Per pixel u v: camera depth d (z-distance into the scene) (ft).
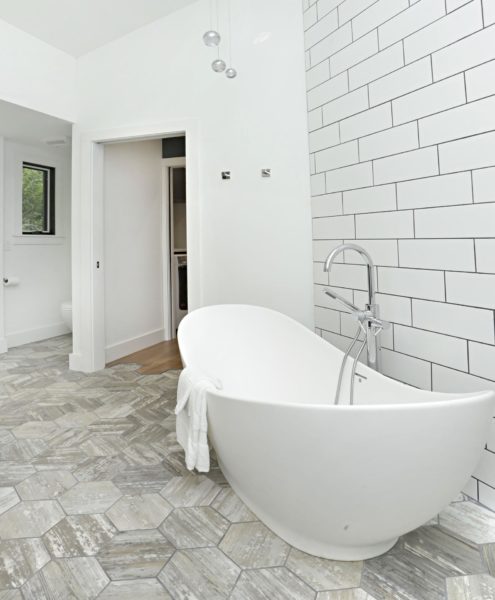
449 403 3.16
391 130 5.90
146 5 9.05
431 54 5.16
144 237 13.15
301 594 3.43
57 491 5.02
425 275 5.41
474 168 4.66
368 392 5.23
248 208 8.79
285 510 3.78
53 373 10.24
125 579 3.60
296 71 8.29
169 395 8.61
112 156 11.43
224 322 6.86
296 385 6.33
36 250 14.21
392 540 3.93
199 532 4.25
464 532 4.23
